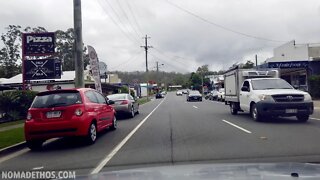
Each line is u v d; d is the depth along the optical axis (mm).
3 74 62438
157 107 33969
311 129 12836
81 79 18938
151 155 8945
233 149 9359
